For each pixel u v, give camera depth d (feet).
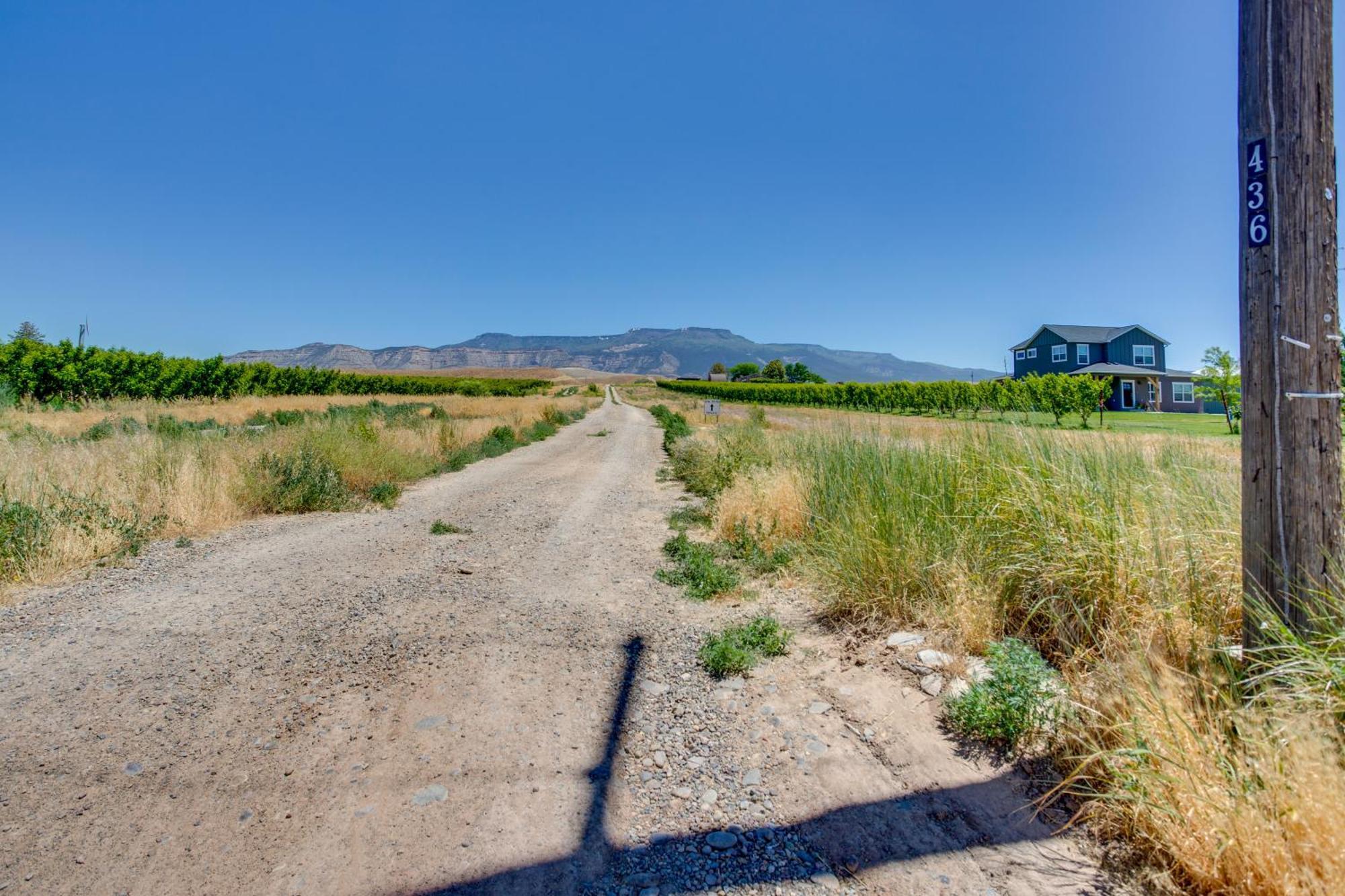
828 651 12.93
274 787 8.79
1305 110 7.40
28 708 10.97
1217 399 68.54
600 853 7.52
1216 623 9.95
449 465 48.16
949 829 7.70
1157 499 12.67
